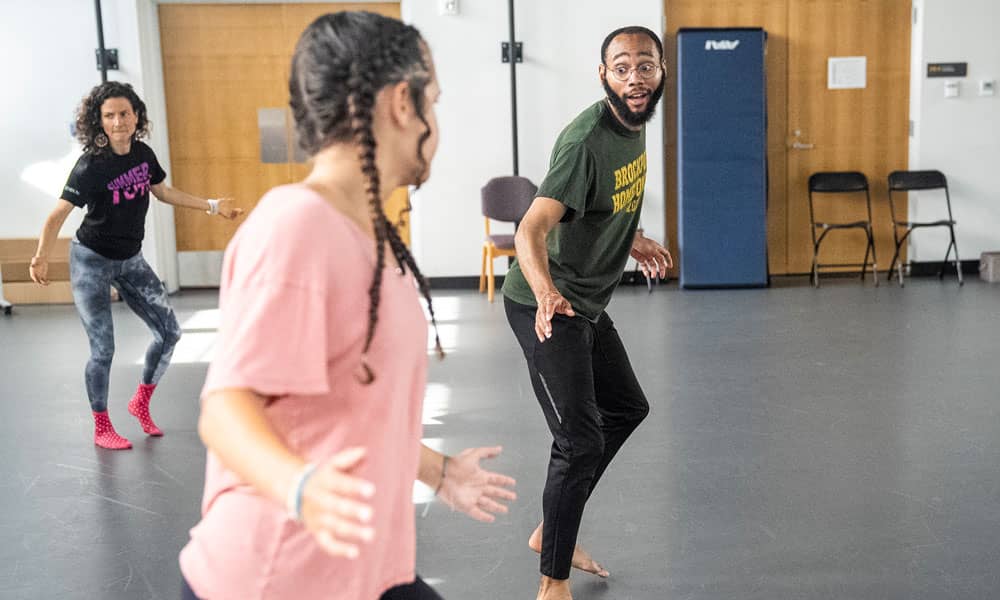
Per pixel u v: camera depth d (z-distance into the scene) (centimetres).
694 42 814
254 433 107
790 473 373
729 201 823
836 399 475
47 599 280
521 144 840
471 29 824
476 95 833
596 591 280
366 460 121
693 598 274
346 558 121
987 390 485
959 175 864
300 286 112
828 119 866
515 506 346
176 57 841
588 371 260
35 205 823
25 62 808
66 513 348
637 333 643
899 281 832
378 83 119
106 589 287
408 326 125
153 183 418
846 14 854
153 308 421
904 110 867
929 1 842
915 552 300
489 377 534
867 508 336
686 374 530
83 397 511
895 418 442
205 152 853
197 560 122
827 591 276
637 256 290
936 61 849
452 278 853
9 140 816
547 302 234
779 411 457
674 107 859
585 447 256
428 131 126
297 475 103
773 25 854
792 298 769
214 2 834
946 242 871
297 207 115
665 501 348
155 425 455
